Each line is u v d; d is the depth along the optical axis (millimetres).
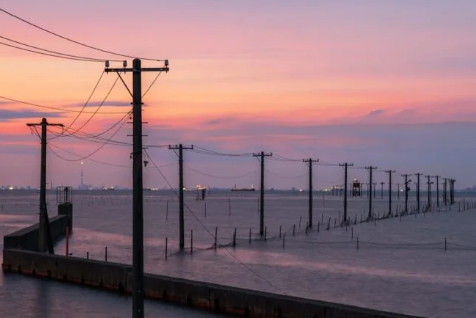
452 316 33625
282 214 163625
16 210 182125
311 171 102125
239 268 51281
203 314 27562
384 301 37531
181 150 66125
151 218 135625
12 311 29469
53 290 34625
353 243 73562
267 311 25562
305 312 24094
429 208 185625
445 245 67188
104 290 34656
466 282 44438
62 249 64938
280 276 47094
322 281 44875
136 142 24359
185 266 52312
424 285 43281
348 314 22766
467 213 163375
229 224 114062
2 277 39312
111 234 85438
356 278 46312
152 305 29344
